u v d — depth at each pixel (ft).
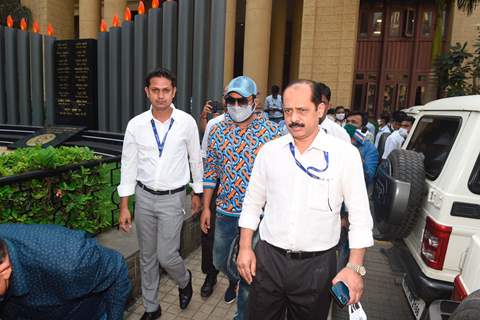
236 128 8.98
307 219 6.13
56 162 9.77
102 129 27.48
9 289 4.67
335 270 6.37
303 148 6.18
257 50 42.83
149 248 9.43
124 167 9.27
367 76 56.85
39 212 9.61
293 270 6.26
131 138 9.07
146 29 23.70
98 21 55.57
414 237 9.64
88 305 5.58
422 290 8.43
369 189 14.02
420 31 54.29
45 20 58.34
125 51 25.04
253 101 8.77
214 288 11.58
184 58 20.29
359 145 14.20
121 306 5.79
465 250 8.09
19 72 29.89
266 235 6.52
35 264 4.68
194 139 9.69
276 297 6.59
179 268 9.66
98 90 27.35
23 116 30.30
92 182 11.12
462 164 8.12
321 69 47.16
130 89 25.34
